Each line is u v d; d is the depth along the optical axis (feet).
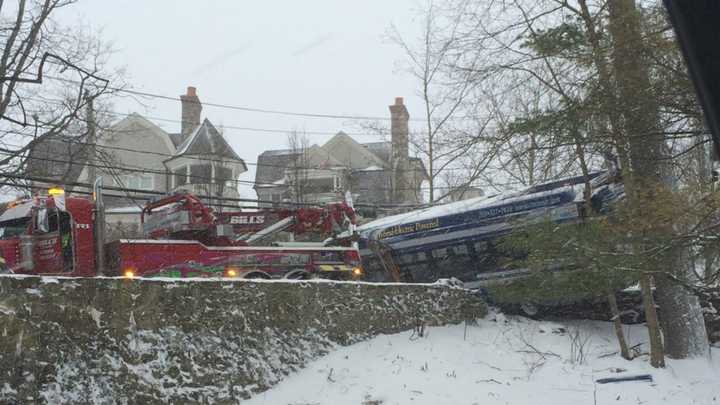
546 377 40.37
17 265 48.24
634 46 28.04
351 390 36.73
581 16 32.22
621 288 39.81
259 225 56.90
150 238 54.54
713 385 39.75
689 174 30.32
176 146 131.95
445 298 48.96
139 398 31.40
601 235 31.40
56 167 92.12
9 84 64.90
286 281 40.06
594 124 30.50
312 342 40.04
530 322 51.47
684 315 44.42
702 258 28.30
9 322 27.94
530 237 39.34
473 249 54.95
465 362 41.73
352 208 58.85
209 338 35.29
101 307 31.55
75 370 29.71
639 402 36.63
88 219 49.01
